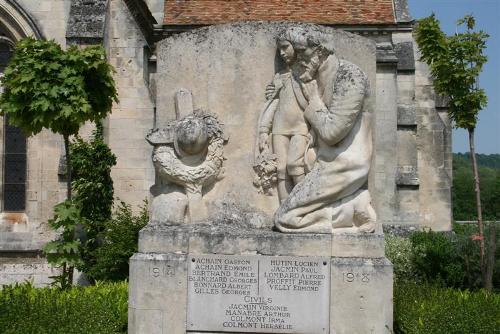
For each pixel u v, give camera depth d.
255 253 8.37
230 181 8.95
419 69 25.89
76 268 15.92
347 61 8.45
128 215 16.05
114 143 19.17
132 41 19.30
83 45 18.52
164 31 23.00
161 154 8.71
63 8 19.39
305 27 8.52
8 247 19.02
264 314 8.31
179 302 8.41
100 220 16.98
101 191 17.31
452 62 15.59
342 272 8.25
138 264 8.45
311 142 8.59
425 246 17.03
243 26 9.00
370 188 8.73
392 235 18.72
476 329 8.71
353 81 8.16
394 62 22.34
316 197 8.29
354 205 8.37
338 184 8.27
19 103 11.42
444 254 16.56
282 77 8.84
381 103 22.58
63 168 17.78
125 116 19.20
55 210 12.12
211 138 8.80
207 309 8.38
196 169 8.72
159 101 9.09
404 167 22.62
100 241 16.59
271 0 23.75
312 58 8.45
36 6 19.42
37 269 18.91
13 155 20.08
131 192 19.06
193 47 9.05
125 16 19.31
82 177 17.30
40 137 19.20
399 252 16.89
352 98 8.12
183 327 8.39
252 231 8.55
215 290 8.39
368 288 8.21
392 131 22.47
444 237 17.97
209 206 8.84
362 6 23.39
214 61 9.02
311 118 8.44
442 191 25.70
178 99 8.95
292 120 8.70
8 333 8.49
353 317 8.23
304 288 8.29
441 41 15.65
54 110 11.37
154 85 20.83
